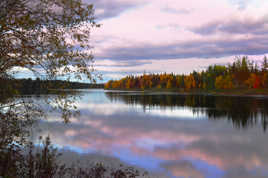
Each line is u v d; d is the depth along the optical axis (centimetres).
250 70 10138
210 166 1012
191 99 5978
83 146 1261
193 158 1126
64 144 1279
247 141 1514
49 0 392
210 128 1995
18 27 391
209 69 11562
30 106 429
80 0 412
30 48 398
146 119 2542
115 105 4400
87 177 551
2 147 385
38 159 433
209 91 10431
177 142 1473
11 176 363
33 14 392
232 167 998
